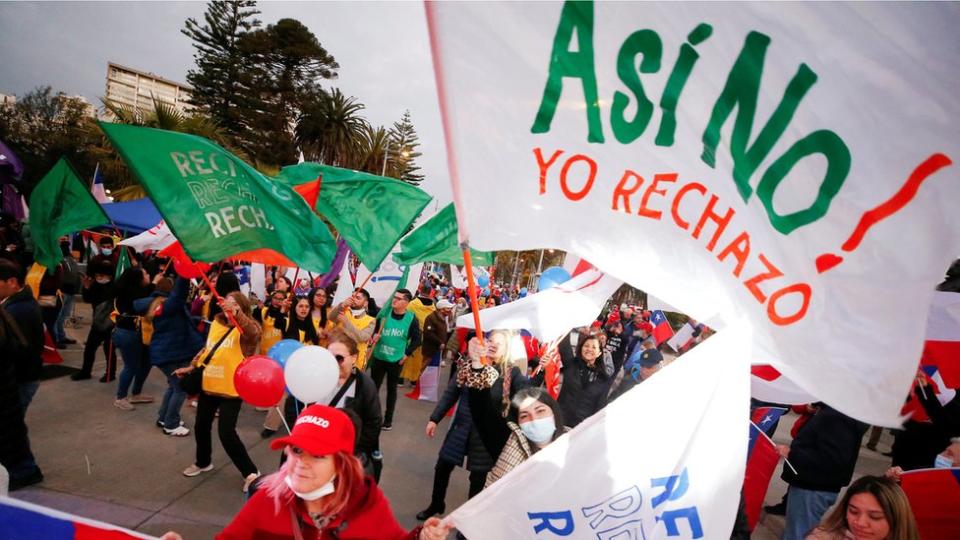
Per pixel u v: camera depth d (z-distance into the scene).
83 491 3.97
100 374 6.87
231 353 4.12
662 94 1.71
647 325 11.22
